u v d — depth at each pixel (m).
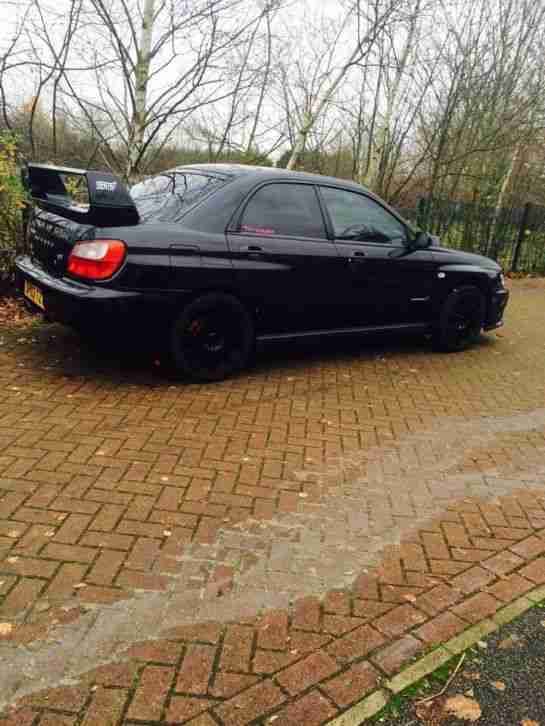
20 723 1.79
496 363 6.17
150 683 1.96
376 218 5.45
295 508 3.09
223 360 4.70
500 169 13.84
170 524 2.84
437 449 3.99
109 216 3.96
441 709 1.97
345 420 4.30
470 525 3.09
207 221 4.35
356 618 2.34
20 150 6.64
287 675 2.04
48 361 4.77
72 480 3.12
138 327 4.12
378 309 5.52
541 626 2.38
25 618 2.19
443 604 2.46
